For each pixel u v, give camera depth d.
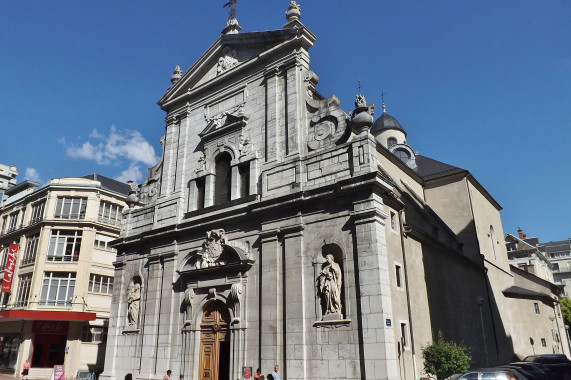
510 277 32.00
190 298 19.16
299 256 16.36
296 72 19.44
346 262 15.28
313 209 16.69
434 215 24.84
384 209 16.34
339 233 15.76
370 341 13.89
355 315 14.58
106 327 33.56
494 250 29.91
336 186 16.12
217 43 23.41
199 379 18.02
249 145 19.97
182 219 21.50
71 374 30.50
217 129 21.41
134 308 21.66
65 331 31.73
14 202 39.62
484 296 25.20
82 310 32.34
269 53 20.58
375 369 13.53
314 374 14.83
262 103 20.36
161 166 24.34
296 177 17.55
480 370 13.89
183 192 22.17
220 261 18.67
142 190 24.98
